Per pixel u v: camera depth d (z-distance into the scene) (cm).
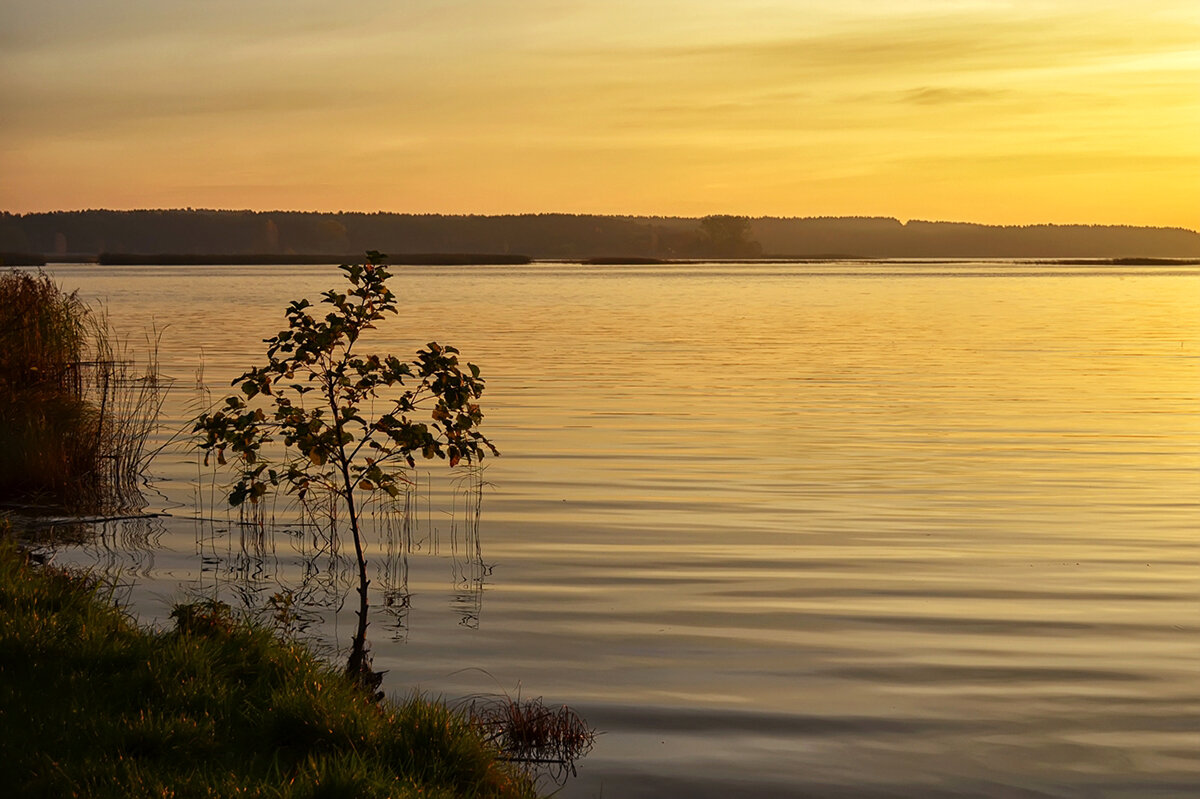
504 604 1169
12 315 2031
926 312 7562
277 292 10612
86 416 1900
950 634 1067
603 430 2425
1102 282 15075
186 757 684
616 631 1077
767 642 1044
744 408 2789
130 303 8238
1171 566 1323
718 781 758
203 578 1252
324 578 1266
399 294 10750
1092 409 2783
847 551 1399
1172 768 780
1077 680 945
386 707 834
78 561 1303
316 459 1084
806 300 9488
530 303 8788
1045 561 1347
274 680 817
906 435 2367
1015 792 746
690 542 1448
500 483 1845
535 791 734
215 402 2695
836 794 741
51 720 707
